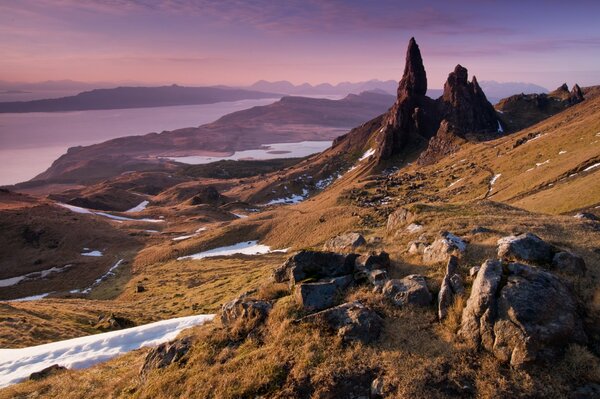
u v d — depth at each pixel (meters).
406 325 15.20
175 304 68.25
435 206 33.53
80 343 33.03
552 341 12.52
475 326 13.95
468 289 15.89
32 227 158.88
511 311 13.30
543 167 105.94
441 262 19.62
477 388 12.09
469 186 137.00
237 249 125.81
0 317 45.19
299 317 16.88
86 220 183.25
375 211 116.75
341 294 17.98
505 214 29.42
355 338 14.75
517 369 12.33
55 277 119.75
